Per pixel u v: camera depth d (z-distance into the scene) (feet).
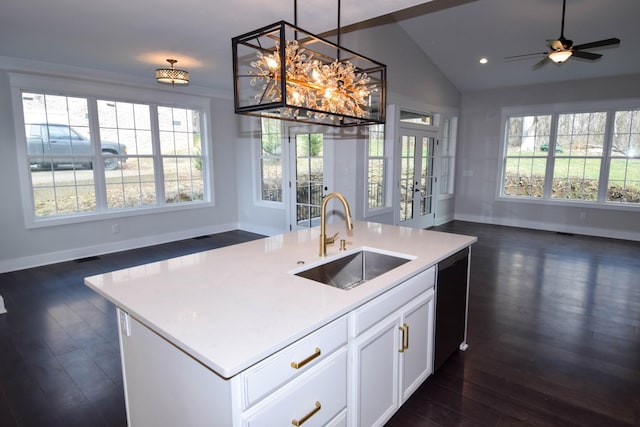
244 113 6.47
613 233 20.43
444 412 6.70
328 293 5.21
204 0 8.65
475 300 11.65
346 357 4.95
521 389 7.32
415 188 21.29
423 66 20.26
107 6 9.06
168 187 19.66
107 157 17.25
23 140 14.75
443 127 23.61
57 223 15.88
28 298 12.08
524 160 23.16
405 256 7.16
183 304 4.84
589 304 11.33
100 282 5.69
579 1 14.23
